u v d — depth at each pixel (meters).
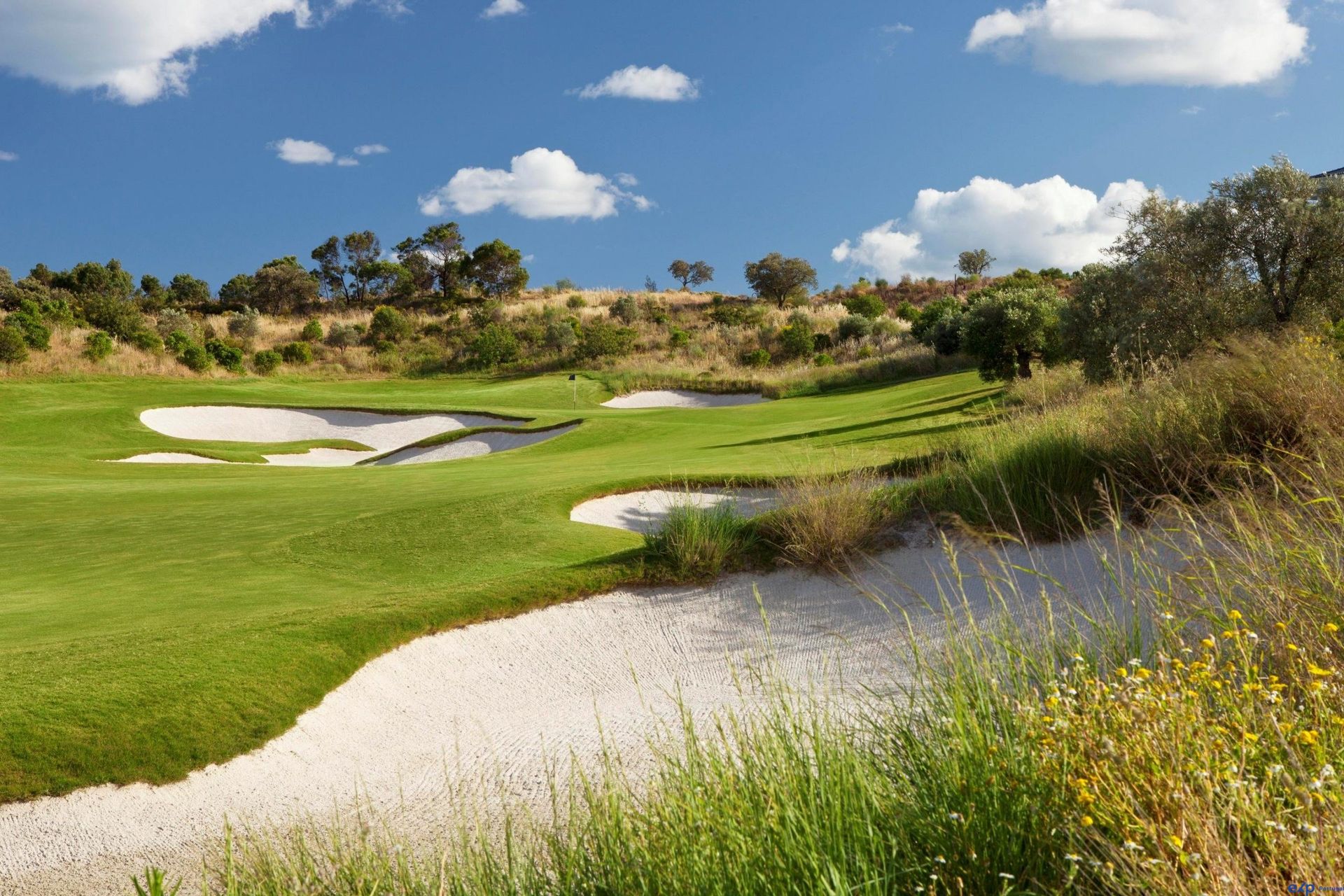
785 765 2.78
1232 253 13.20
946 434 13.03
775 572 7.59
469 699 6.48
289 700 5.94
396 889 3.07
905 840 2.34
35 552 11.78
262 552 10.99
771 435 20.36
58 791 4.93
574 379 38.06
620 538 10.97
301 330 57.47
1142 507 5.94
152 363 39.78
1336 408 5.46
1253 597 3.32
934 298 69.06
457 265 73.19
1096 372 14.57
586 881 2.61
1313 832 1.92
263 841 4.32
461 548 10.62
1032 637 3.84
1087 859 2.04
